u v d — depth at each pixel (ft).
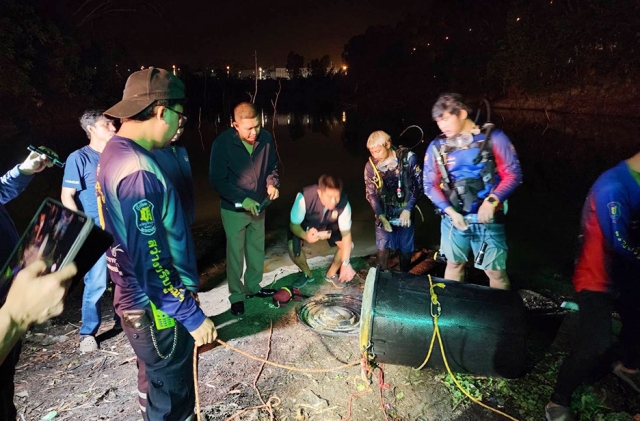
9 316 3.23
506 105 94.53
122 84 91.09
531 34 86.43
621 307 8.27
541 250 18.94
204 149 51.42
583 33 75.77
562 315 11.68
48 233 4.07
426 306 8.66
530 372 9.45
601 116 70.28
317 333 11.14
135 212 5.56
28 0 61.93
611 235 7.23
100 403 9.07
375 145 12.77
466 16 106.73
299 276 14.32
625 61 69.26
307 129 75.77
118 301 6.39
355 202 27.35
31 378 9.98
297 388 9.25
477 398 8.77
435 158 10.31
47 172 37.11
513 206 25.90
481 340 8.46
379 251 13.84
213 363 10.17
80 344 11.23
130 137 6.07
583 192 28.68
